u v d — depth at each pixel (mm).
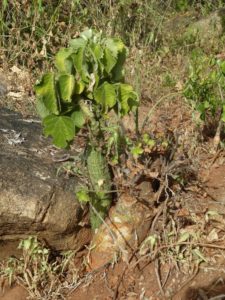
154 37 2271
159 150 1219
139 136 1237
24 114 1525
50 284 1181
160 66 2066
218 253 1197
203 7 2930
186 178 1315
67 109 1057
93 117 1105
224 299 1104
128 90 1065
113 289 1161
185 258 1186
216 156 1487
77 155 1289
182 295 1135
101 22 2133
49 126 1047
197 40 2322
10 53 2012
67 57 1044
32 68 1994
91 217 1192
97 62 1023
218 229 1236
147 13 2395
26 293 1175
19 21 2057
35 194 1130
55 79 1028
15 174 1164
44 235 1157
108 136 1229
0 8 2115
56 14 2078
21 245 1155
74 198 1166
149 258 1185
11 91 1851
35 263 1165
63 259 1216
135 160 1163
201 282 1149
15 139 1320
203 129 1584
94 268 1196
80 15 2182
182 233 1202
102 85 1043
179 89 1806
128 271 1178
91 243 1207
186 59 2115
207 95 1499
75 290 1183
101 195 1168
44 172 1201
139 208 1178
